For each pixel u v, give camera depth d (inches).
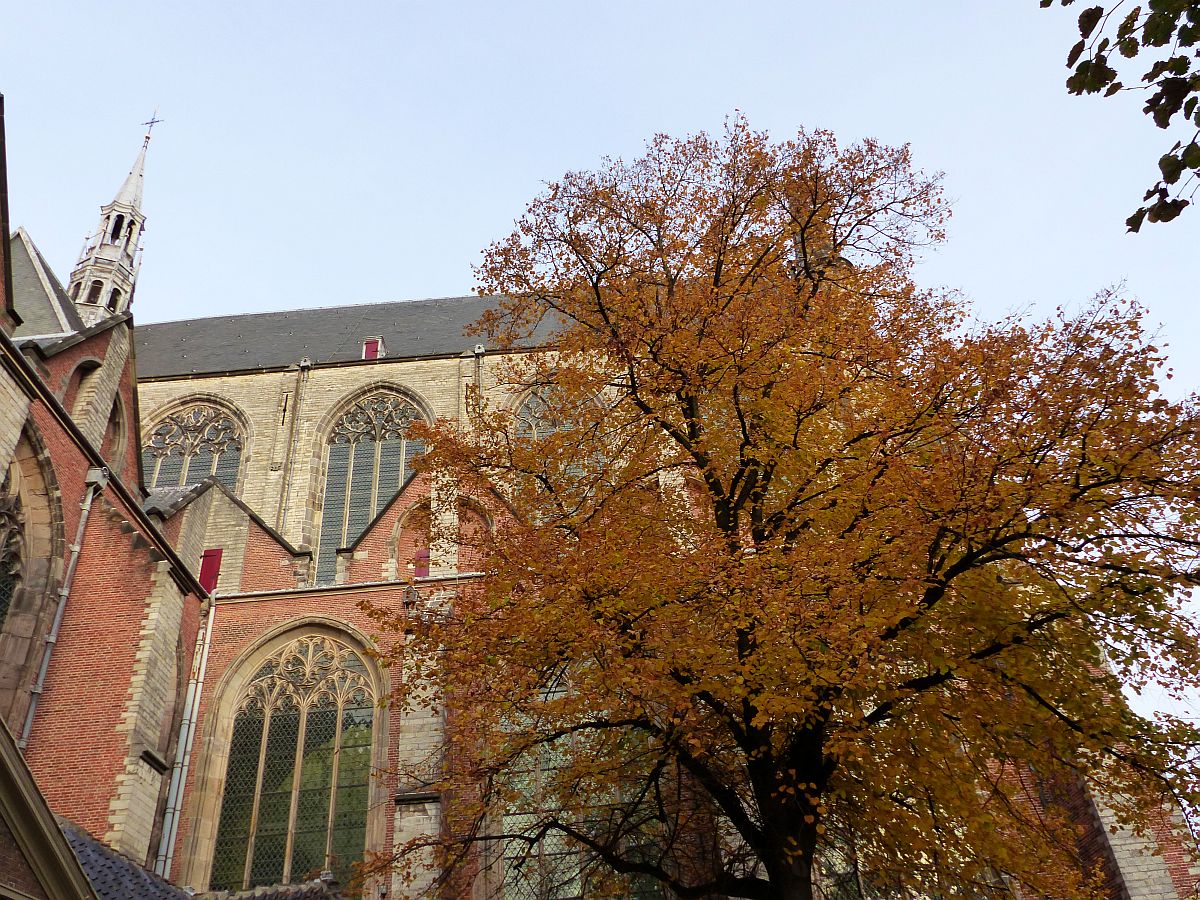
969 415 603.5
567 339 815.7
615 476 741.3
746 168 820.6
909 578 571.5
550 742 723.4
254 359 2133.4
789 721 617.3
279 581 1207.6
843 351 685.9
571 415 775.1
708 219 814.5
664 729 644.1
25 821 542.6
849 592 559.2
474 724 697.0
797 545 617.6
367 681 1098.1
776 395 695.1
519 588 660.1
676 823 724.0
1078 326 611.8
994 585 622.5
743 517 713.6
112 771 864.9
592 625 597.9
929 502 577.6
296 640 1138.7
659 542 674.2
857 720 566.9
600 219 820.0
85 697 900.6
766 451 668.1
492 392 1808.6
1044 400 576.1
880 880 641.6
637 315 740.0
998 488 555.8
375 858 727.7
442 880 713.6
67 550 927.0
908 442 634.2
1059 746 604.4
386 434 1808.6
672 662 582.6
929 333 683.4
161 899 733.3
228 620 1149.7
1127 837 868.6
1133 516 570.3
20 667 857.5
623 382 763.4
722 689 581.9
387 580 1194.6
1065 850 667.4
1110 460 551.5
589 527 666.8
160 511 1173.7
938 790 587.8
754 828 603.5
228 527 1258.6
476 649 652.7
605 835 765.3
